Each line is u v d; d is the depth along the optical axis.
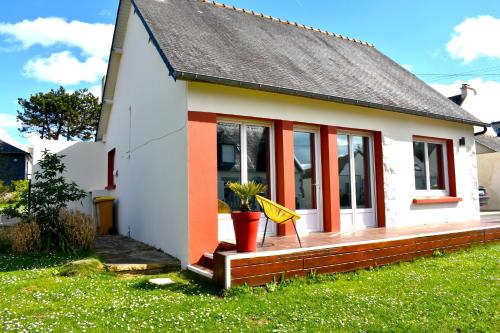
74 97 36.22
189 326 3.76
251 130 7.46
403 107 9.01
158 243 7.42
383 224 9.09
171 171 6.87
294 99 7.75
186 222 6.18
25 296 4.60
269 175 7.54
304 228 7.90
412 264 6.64
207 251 6.24
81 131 37.00
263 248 5.73
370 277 5.72
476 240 8.27
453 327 3.80
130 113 9.76
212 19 9.67
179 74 5.90
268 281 5.23
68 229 7.46
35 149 12.41
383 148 9.27
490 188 19.00
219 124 7.07
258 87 6.66
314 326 3.79
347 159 8.92
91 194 12.70
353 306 4.38
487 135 21.94
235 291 4.84
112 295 4.75
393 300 4.59
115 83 11.48
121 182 10.52
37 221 7.54
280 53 9.16
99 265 5.99
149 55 8.33
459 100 20.17
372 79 10.34
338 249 5.96
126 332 3.58
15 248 7.21
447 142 11.10
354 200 8.88
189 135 6.30
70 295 4.68
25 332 3.46
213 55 7.21
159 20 8.11
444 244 7.55
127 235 9.69
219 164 6.97
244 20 10.82
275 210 5.83
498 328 3.80
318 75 8.66
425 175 10.52
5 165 25.05
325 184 8.20
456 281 5.46
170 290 5.06
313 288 5.11
